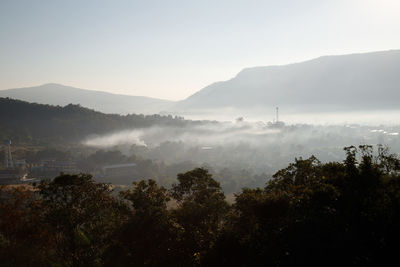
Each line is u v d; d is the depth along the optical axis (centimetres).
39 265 2295
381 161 2258
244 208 2281
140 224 2194
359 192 1770
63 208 2262
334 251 1560
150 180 2616
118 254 2273
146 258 2170
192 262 2111
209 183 2630
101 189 2533
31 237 2292
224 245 1856
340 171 2059
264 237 1847
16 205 2486
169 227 2233
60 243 2389
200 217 2262
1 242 2345
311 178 2328
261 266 1711
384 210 1603
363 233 1590
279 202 1942
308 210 1803
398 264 1498
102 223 2361
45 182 2370
